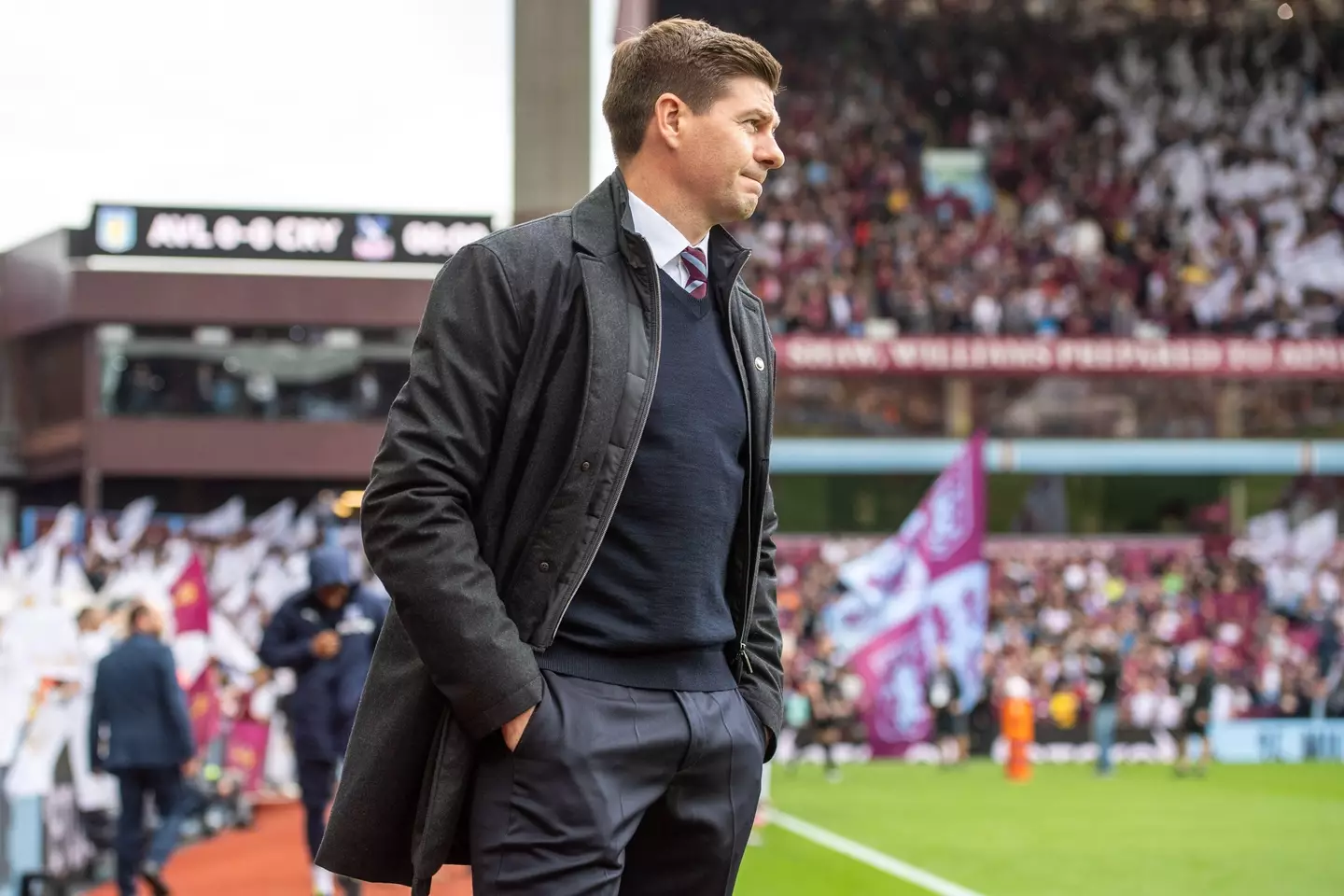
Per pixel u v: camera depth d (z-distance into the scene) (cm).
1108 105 4419
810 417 3725
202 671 1546
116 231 3975
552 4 2356
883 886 1326
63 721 1159
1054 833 1736
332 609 1030
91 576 1487
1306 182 4266
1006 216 4253
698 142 333
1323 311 3975
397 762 323
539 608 315
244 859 1437
